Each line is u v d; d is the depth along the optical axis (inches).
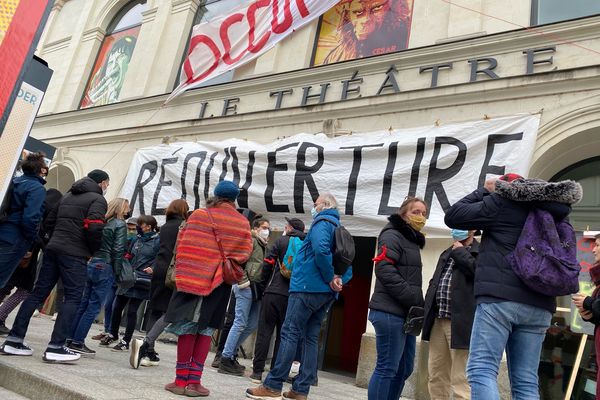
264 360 168.7
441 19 273.1
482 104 232.7
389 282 118.0
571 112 206.8
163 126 355.9
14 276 183.2
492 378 87.7
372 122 263.7
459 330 136.2
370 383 117.9
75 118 423.5
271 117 302.2
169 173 326.6
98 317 326.0
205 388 138.2
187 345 130.6
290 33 320.5
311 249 137.5
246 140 308.8
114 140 385.1
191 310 130.7
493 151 215.5
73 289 152.9
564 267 86.1
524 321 89.5
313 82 300.2
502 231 95.0
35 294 154.0
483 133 221.5
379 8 312.5
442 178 223.9
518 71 230.1
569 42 221.6
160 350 231.0
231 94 337.4
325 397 169.2
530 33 230.2
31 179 153.2
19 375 128.2
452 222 102.5
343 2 330.0
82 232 156.0
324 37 328.5
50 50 513.7
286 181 270.5
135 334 306.0
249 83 326.0
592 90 206.1
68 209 157.1
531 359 90.5
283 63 328.8
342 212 245.6
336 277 134.6
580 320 188.7
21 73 111.6
